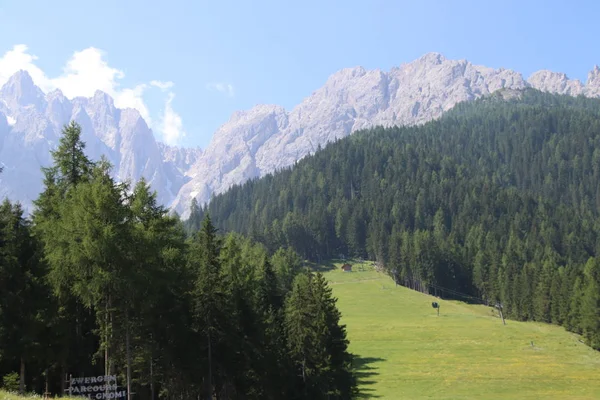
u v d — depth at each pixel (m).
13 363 34.91
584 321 108.88
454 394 71.44
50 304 32.44
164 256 34.06
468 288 183.38
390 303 155.38
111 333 30.83
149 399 44.28
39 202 35.81
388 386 75.69
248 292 49.72
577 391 73.25
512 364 89.06
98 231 28.00
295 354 51.12
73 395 32.50
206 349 40.91
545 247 195.75
